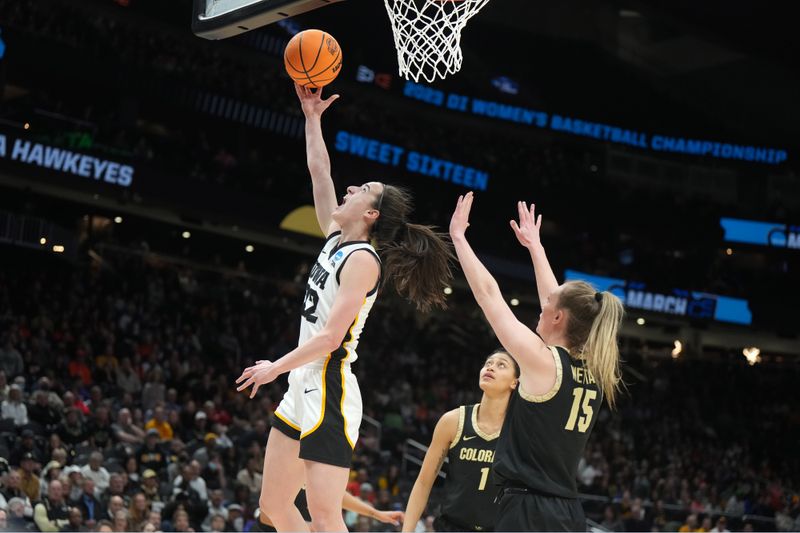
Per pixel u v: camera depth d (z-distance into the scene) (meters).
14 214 17.30
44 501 9.16
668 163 28.44
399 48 4.70
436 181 24.12
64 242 18.08
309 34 4.02
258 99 22.16
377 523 11.90
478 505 4.50
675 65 29.52
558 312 3.24
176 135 20.97
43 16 19.89
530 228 3.92
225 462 12.34
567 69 30.14
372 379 19.38
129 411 12.53
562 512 3.04
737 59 28.14
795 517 16.84
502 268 23.55
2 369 13.30
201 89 21.30
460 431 4.57
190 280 19.97
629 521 14.10
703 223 25.39
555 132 27.48
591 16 29.39
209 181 19.86
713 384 24.31
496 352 4.60
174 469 11.24
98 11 21.64
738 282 24.58
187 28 22.84
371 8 26.95
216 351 18.02
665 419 22.25
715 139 29.80
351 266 3.42
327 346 3.29
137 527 9.56
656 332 26.22
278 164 21.56
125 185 18.56
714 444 22.12
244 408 14.75
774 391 24.34
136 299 18.02
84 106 20.36
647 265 24.56
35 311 16.33
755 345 25.92
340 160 22.98
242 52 23.58
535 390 3.09
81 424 11.54
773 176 28.02
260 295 21.34
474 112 26.86
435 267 3.67
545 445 3.06
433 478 4.64
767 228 25.19
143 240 22.00
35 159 17.27
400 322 22.41
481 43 29.42
